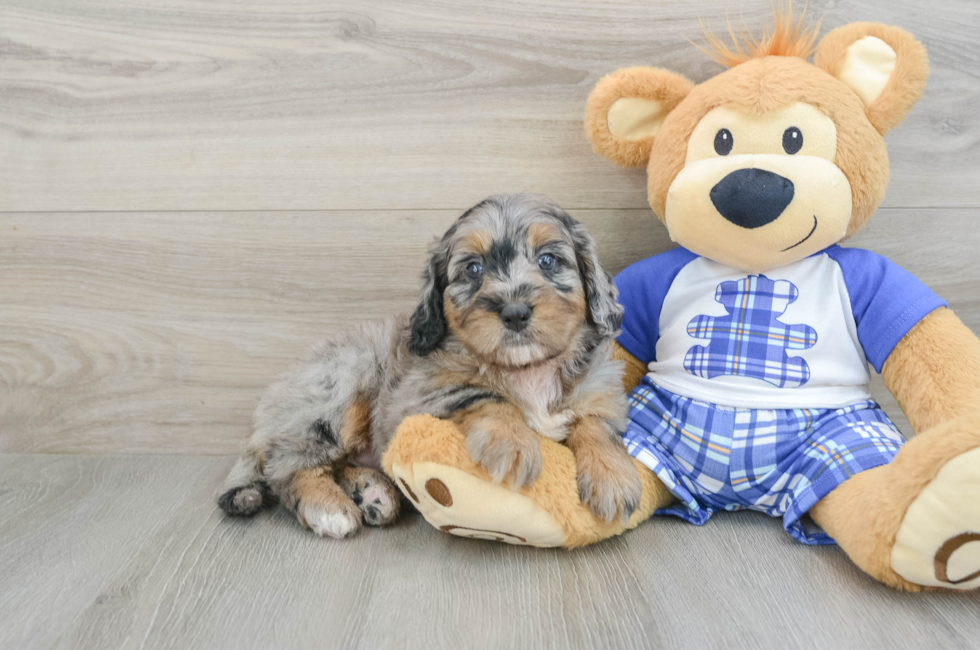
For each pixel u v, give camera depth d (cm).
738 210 195
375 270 269
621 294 238
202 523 222
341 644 158
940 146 249
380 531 215
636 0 246
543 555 196
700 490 215
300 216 266
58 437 287
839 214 198
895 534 163
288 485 224
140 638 162
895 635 156
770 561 189
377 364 237
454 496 182
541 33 250
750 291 215
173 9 256
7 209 272
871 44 203
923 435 163
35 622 169
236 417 282
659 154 220
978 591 172
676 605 169
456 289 205
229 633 163
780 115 199
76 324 279
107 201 270
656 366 230
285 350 276
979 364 189
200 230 269
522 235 201
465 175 261
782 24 218
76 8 258
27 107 265
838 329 209
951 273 257
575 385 212
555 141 257
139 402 283
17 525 221
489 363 200
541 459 185
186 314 276
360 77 256
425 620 166
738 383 211
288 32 255
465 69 254
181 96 262
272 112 261
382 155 261
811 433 205
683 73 249
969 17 241
